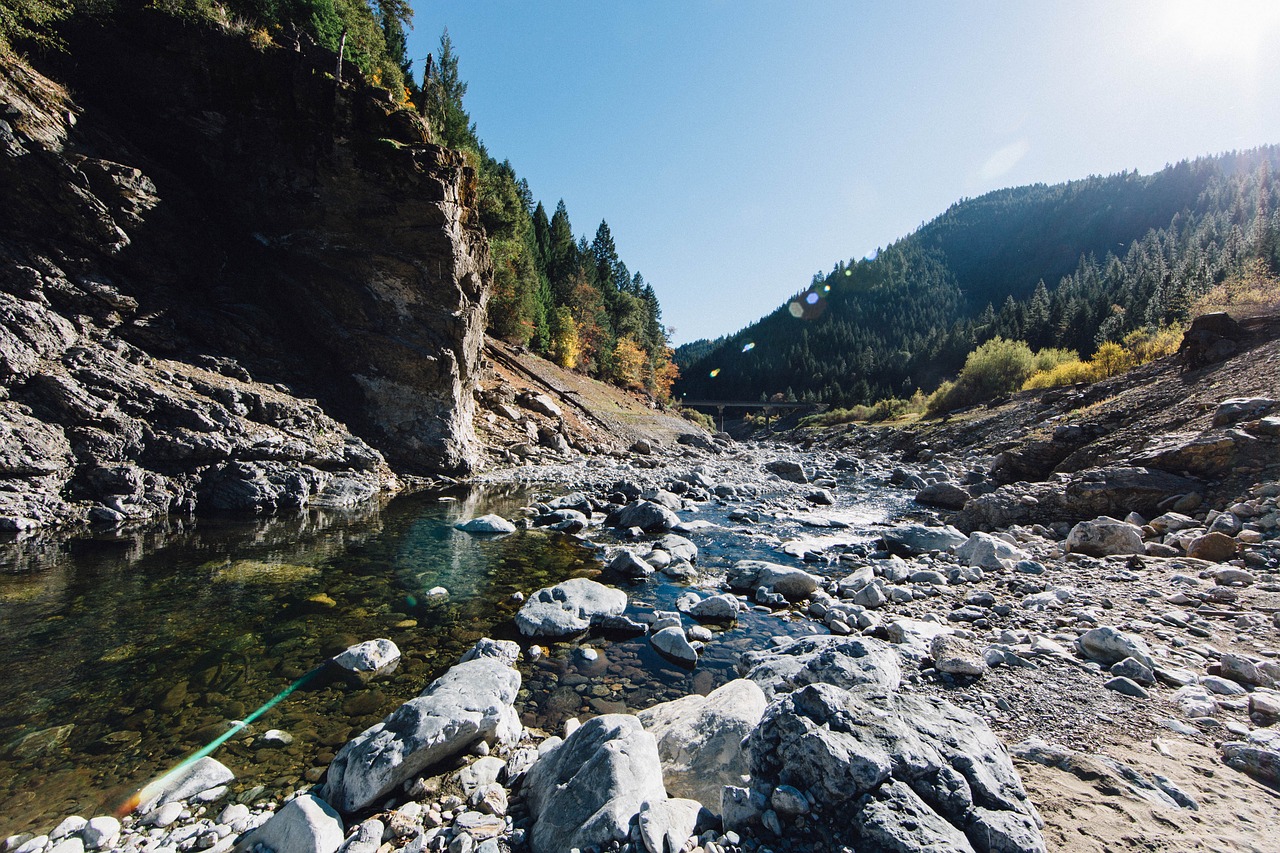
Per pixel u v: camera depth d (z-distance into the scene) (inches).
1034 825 112.5
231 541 444.8
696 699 197.2
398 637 289.6
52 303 530.9
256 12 848.3
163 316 621.3
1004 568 391.5
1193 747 157.9
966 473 964.6
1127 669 211.2
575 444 1274.6
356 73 766.5
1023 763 148.7
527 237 2513.5
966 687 206.7
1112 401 839.7
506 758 186.2
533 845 135.5
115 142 653.9
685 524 583.8
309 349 762.8
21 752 185.0
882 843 103.8
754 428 5078.7
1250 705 178.4
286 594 339.3
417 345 791.7
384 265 769.6
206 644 269.6
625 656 274.7
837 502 791.1
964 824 111.8
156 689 228.5
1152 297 2674.7
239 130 733.3
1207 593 295.7
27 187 537.3
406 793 164.9
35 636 267.9
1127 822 120.1
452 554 444.8
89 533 433.4
